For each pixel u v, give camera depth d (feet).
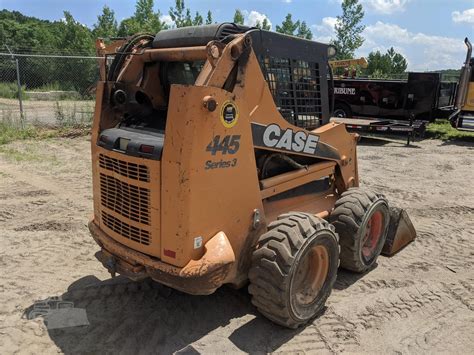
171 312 12.46
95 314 12.34
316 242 11.21
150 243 10.50
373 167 33.19
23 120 42.52
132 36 12.43
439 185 28.09
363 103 52.47
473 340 11.67
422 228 19.99
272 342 11.21
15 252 16.30
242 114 10.41
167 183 9.73
